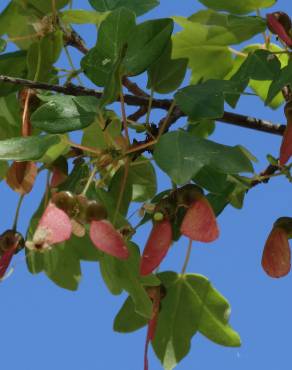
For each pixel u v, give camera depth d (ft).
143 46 2.02
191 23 2.20
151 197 2.29
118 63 1.96
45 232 1.92
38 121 1.94
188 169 1.84
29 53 2.19
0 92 2.15
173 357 2.21
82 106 1.96
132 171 2.27
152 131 2.08
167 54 2.11
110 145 2.05
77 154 2.15
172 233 2.06
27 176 2.07
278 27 2.09
